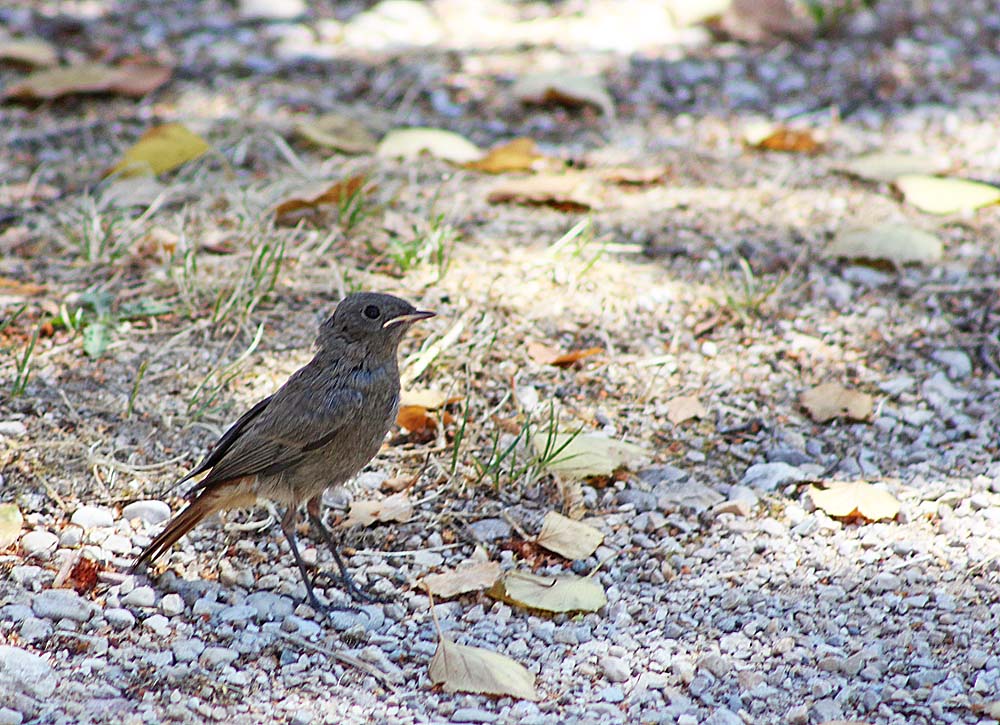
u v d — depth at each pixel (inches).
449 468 404.5
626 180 569.0
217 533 377.4
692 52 684.7
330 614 348.5
